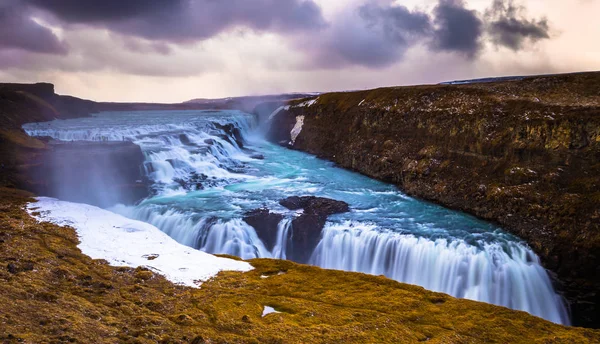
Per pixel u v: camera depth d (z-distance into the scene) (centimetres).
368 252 3856
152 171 5688
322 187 5625
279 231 4181
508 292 3406
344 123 7525
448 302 2598
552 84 5575
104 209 4778
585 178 4009
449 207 4712
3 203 4228
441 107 5812
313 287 2800
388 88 7550
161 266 3011
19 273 2564
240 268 3119
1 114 7250
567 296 3472
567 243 3553
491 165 4759
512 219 4066
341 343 2072
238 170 6656
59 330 1942
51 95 10244
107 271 2822
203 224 4200
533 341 2167
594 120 4181
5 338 1786
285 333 2147
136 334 2034
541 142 4459
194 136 7538
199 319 2270
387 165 5925
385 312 2438
